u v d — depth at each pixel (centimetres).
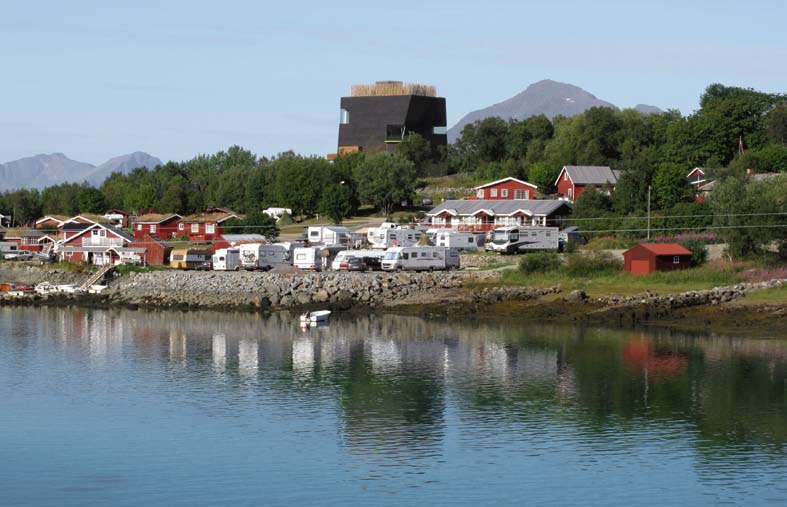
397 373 8462
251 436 6581
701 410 7100
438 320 11469
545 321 11106
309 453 6241
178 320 12069
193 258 16025
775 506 5325
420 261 13562
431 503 5381
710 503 5372
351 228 19688
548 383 7981
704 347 9306
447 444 6384
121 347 9944
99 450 6291
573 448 6272
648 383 7912
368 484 5662
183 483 5694
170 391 7888
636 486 5616
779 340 9600
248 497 5472
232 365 8906
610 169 19825
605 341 9775
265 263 15138
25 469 5931
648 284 11819
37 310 13375
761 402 7281
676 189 16400
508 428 6738
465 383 8038
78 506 5356
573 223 16138
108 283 15150
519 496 5478
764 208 12319
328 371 8588
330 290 12888
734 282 11562
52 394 7794
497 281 12638
